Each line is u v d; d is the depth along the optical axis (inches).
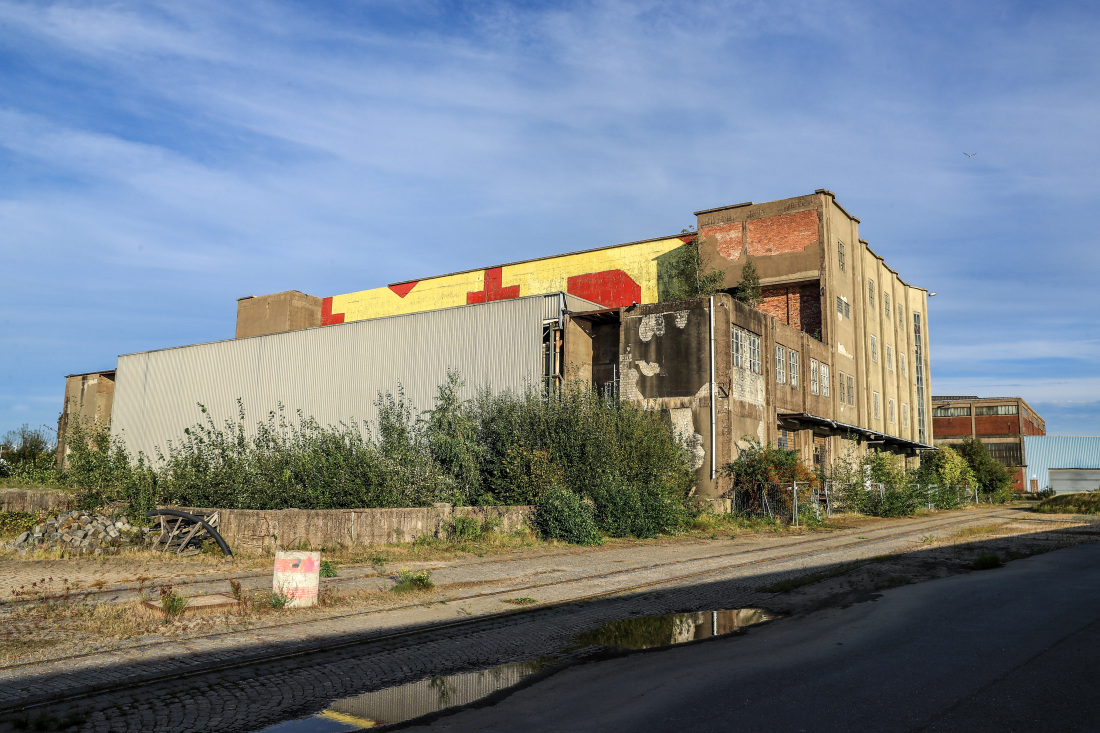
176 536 639.1
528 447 927.0
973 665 258.1
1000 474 2244.1
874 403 1659.7
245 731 210.2
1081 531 810.8
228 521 629.9
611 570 537.3
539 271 1769.2
